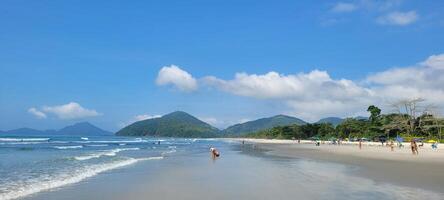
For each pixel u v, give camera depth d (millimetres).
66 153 57406
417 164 33281
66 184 21656
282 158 44969
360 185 19984
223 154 56062
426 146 75875
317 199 16188
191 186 20547
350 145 97875
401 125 121125
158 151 67625
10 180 23516
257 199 16453
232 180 22953
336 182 21281
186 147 92562
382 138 115312
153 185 21109
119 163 37062
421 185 19875
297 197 16734
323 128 183000
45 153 56969
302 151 64375
